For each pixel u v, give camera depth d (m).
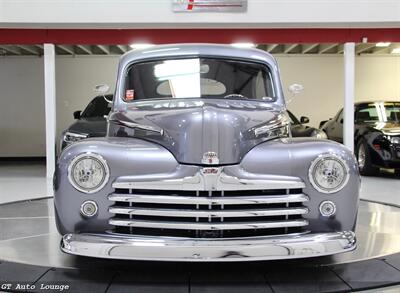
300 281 3.18
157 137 3.13
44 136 12.88
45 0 7.90
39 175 9.34
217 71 4.16
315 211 3.02
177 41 8.55
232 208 2.93
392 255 3.79
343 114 9.27
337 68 13.31
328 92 13.34
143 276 3.26
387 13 7.95
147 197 2.90
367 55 13.34
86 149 2.99
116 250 2.80
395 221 5.05
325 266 3.50
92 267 3.46
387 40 8.57
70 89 12.94
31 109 12.83
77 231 3.00
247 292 2.97
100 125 7.23
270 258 2.81
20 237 4.38
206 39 8.54
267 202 2.92
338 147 3.10
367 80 13.42
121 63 4.16
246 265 3.51
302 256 2.84
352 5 7.96
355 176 3.06
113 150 3.01
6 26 8.25
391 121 9.19
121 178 2.95
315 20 7.98
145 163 2.97
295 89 4.41
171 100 4.02
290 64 13.29
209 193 2.91
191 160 2.96
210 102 3.92
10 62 12.71
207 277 3.25
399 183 7.96
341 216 3.04
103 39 8.57
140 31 8.57
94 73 12.91
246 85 4.16
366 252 3.88
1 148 12.91
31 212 5.57
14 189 7.44
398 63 13.40
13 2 7.89
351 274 3.33
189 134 3.01
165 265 3.50
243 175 2.93
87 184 2.95
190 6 7.93
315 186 3.01
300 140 3.25
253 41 8.53
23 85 12.78
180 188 2.90
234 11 7.95
